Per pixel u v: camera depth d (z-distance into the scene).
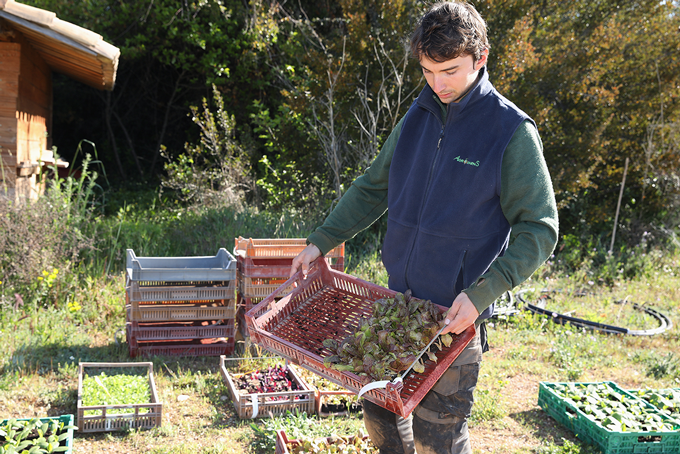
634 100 10.58
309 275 2.64
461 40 1.91
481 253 2.13
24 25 5.89
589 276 8.48
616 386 4.42
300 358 2.15
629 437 3.57
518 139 2.03
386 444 2.41
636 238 10.16
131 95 14.66
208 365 4.67
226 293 4.76
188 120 15.03
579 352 5.45
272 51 12.63
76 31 6.05
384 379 1.90
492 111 2.09
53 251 5.93
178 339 4.71
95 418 3.52
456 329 1.93
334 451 3.13
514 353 5.32
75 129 14.77
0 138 6.25
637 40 10.57
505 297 6.78
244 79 12.42
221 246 7.57
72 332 5.01
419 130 2.35
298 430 3.45
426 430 2.23
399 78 8.36
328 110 9.62
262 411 3.85
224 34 12.38
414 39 2.00
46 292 5.58
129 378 4.11
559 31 10.23
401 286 2.35
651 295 7.77
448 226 2.13
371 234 8.55
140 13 12.02
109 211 11.01
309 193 9.32
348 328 2.43
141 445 3.43
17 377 4.09
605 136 10.30
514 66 8.84
